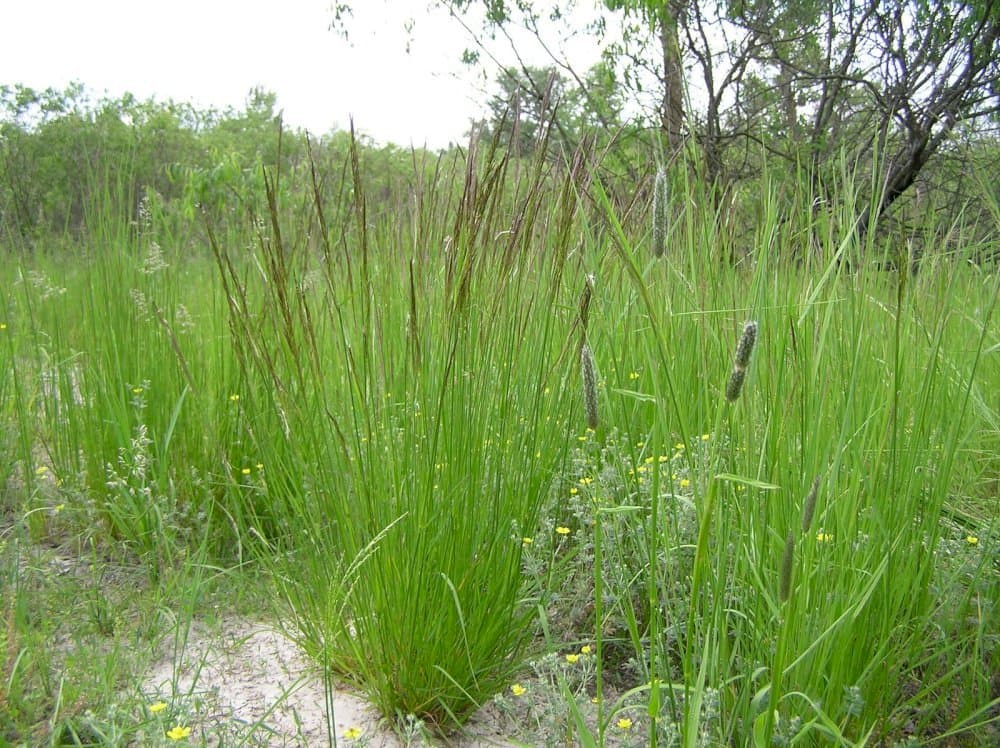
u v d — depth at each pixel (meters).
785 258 2.14
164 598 2.43
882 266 2.22
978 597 2.04
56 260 4.14
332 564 2.20
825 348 1.93
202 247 4.20
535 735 1.94
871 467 1.91
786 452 1.76
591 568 2.43
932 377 1.92
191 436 3.22
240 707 2.14
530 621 2.23
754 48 8.13
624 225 2.23
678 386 2.05
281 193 3.28
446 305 2.08
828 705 1.71
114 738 1.79
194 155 6.61
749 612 1.85
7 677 2.09
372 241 2.48
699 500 1.69
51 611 2.50
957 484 2.40
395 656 2.05
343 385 2.28
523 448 2.16
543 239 2.29
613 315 2.44
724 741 1.68
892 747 1.82
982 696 1.89
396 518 2.00
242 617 2.58
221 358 3.27
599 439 2.64
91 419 3.29
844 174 1.91
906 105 7.25
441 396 1.97
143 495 2.92
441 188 2.27
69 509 2.98
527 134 6.77
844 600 1.70
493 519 2.09
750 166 7.23
